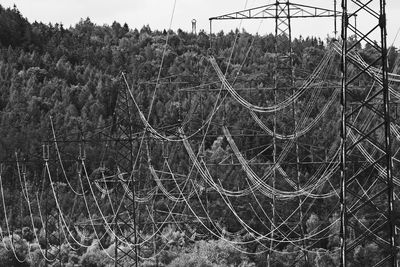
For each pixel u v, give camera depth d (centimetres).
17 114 13300
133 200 5903
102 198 9425
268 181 9350
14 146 11544
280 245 8888
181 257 8150
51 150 11212
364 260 7588
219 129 10756
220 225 9300
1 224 10112
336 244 8381
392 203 3183
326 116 9844
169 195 7750
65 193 10694
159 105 12575
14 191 10731
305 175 9275
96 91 14775
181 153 10338
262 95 11450
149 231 9312
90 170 11025
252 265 8062
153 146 10006
